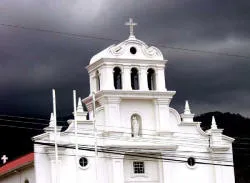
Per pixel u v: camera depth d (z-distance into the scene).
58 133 56.66
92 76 61.38
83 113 57.81
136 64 60.22
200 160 61.59
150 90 60.31
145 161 59.94
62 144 56.31
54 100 50.81
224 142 62.62
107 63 59.03
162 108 60.62
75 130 51.97
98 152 57.41
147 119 60.44
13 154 95.00
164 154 59.91
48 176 56.06
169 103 61.22
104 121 58.62
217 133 62.44
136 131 59.75
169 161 60.09
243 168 97.31
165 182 59.53
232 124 102.94
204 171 61.69
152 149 59.22
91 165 57.47
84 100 61.62
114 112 58.78
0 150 94.81
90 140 57.59
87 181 57.12
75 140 53.31
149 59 60.53
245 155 98.25
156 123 60.41
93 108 54.34
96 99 59.78
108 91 58.34
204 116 103.38
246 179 96.19
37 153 56.12
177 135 61.06
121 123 59.31
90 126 57.84
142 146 58.69
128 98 59.62
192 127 61.88
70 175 56.56
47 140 56.12
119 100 59.09
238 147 98.81
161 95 60.50
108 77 58.97
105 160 58.06
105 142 58.22
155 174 60.16
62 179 56.25
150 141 59.84
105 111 58.75
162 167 59.81
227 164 62.19
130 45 60.34
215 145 61.91
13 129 95.62
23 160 67.94
